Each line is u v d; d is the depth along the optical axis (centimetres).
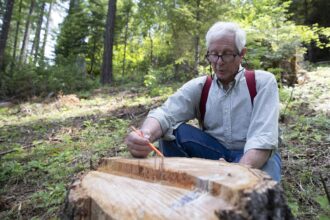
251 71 263
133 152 216
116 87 1275
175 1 1063
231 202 140
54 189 397
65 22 2155
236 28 252
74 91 1290
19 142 664
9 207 388
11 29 2150
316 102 632
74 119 791
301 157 399
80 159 498
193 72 1025
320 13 1748
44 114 917
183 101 274
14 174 477
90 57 2112
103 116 768
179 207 145
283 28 795
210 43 256
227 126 264
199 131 272
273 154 242
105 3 1995
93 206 171
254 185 144
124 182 186
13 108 1046
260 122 244
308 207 296
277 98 252
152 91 996
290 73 787
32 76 1303
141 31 2156
